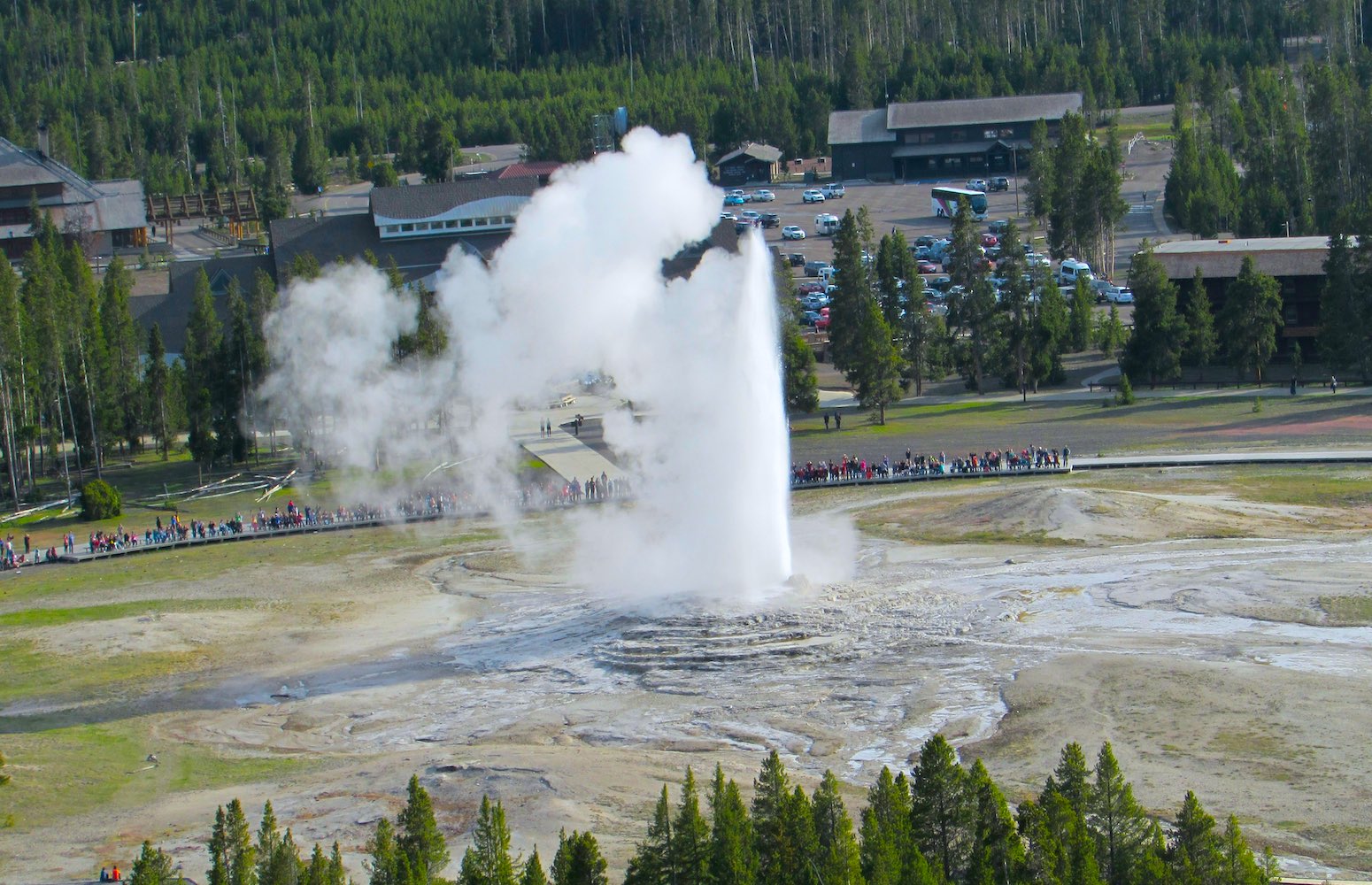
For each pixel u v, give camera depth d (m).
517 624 93.38
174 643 94.12
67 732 76.88
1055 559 99.00
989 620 85.00
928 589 92.56
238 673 87.44
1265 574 89.31
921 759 55.62
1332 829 52.88
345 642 93.19
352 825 59.31
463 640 91.06
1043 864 48.91
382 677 84.62
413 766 66.62
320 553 120.88
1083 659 75.19
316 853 50.09
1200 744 62.19
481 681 82.44
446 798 61.56
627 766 65.06
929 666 77.19
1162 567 93.88
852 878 48.22
